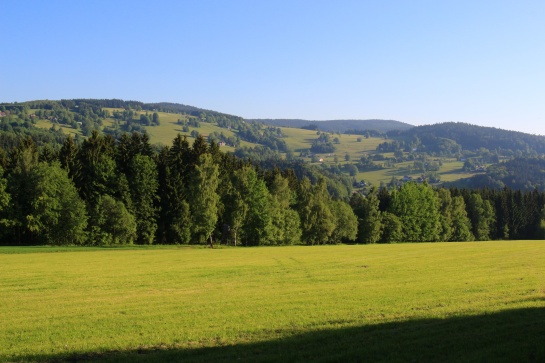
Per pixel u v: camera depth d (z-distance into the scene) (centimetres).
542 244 8712
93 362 1516
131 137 9631
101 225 8262
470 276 3756
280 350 1595
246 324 2039
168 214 9138
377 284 3359
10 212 7656
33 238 8162
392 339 1684
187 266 4812
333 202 11312
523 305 2309
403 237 12081
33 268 4559
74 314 2341
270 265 4900
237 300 2716
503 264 4759
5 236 7938
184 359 1516
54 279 3766
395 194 12425
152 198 9038
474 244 9044
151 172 8900
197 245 8712
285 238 9862
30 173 7862
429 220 12338
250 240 9600
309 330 1892
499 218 14350
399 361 1409
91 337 1850
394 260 5456
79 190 8638
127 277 3897
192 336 1834
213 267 4706
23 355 1598
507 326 1823
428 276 3816
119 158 9306
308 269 4488
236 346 1667
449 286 3164
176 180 9162
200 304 2597
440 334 1733
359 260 5484
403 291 2961
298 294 2916
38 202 7719
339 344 1638
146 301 2725
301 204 10669
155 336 1847
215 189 8706
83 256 5975
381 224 11562
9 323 2127
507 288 2997
